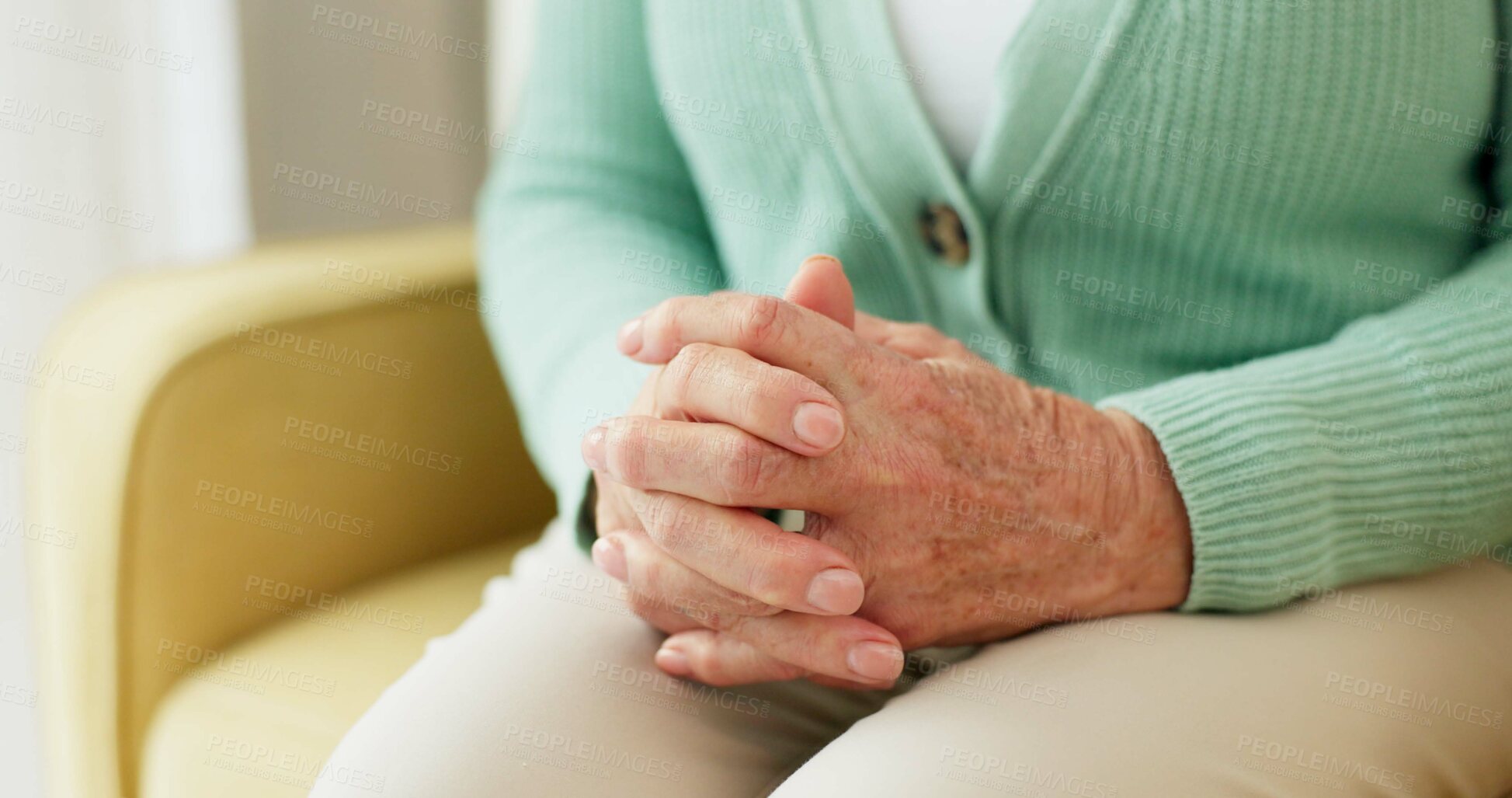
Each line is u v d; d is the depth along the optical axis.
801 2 0.98
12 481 1.61
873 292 1.02
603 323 1.03
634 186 1.12
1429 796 0.88
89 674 1.06
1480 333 0.92
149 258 1.59
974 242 0.98
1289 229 0.95
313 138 1.63
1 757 1.53
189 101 1.54
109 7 1.50
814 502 0.89
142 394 1.06
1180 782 0.85
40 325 1.54
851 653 0.89
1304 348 0.97
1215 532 0.90
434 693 0.91
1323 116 0.92
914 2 0.97
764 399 0.88
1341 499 0.90
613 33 1.11
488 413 1.19
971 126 0.98
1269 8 0.91
